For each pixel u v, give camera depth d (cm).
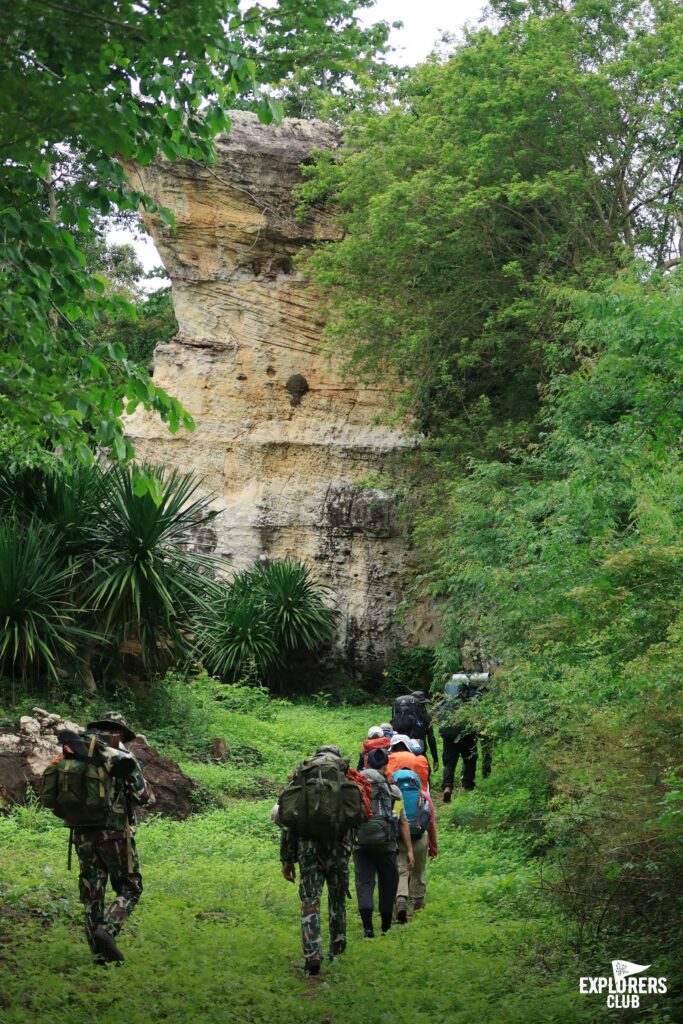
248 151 2620
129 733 732
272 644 2277
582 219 1978
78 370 730
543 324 2003
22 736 1156
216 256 2683
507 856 1091
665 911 692
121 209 706
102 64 630
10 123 568
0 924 735
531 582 1114
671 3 2053
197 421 2697
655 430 1081
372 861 848
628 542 1034
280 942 778
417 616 2566
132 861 685
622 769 670
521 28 2020
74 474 1539
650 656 698
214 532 2655
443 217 2045
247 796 1364
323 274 2236
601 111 1961
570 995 630
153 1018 590
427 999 651
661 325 1045
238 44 702
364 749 997
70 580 1505
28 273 684
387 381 2630
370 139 2205
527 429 2006
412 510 2489
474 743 1412
